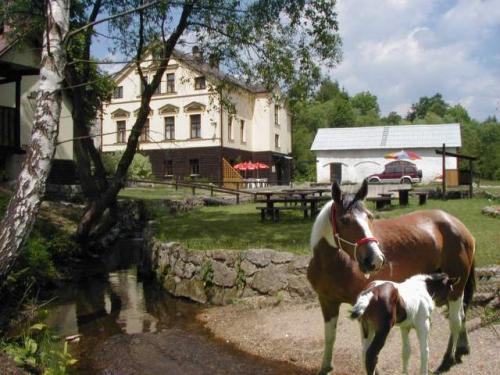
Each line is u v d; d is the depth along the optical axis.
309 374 5.85
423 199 18.38
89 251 14.64
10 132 16.86
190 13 13.66
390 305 4.11
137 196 23.02
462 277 5.38
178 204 21.73
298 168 58.94
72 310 9.43
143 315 9.05
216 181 34.09
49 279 11.09
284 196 19.08
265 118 42.06
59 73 7.00
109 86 15.51
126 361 6.61
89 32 12.85
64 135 21.33
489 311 6.64
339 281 4.93
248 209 20.47
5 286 8.77
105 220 14.71
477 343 5.89
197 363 6.46
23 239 6.62
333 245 4.91
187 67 16.02
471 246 5.55
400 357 5.74
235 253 9.59
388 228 5.22
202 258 10.05
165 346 7.14
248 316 8.22
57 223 14.83
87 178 14.55
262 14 13.17
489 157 58.41
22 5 12.73
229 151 38.38
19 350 5.81
